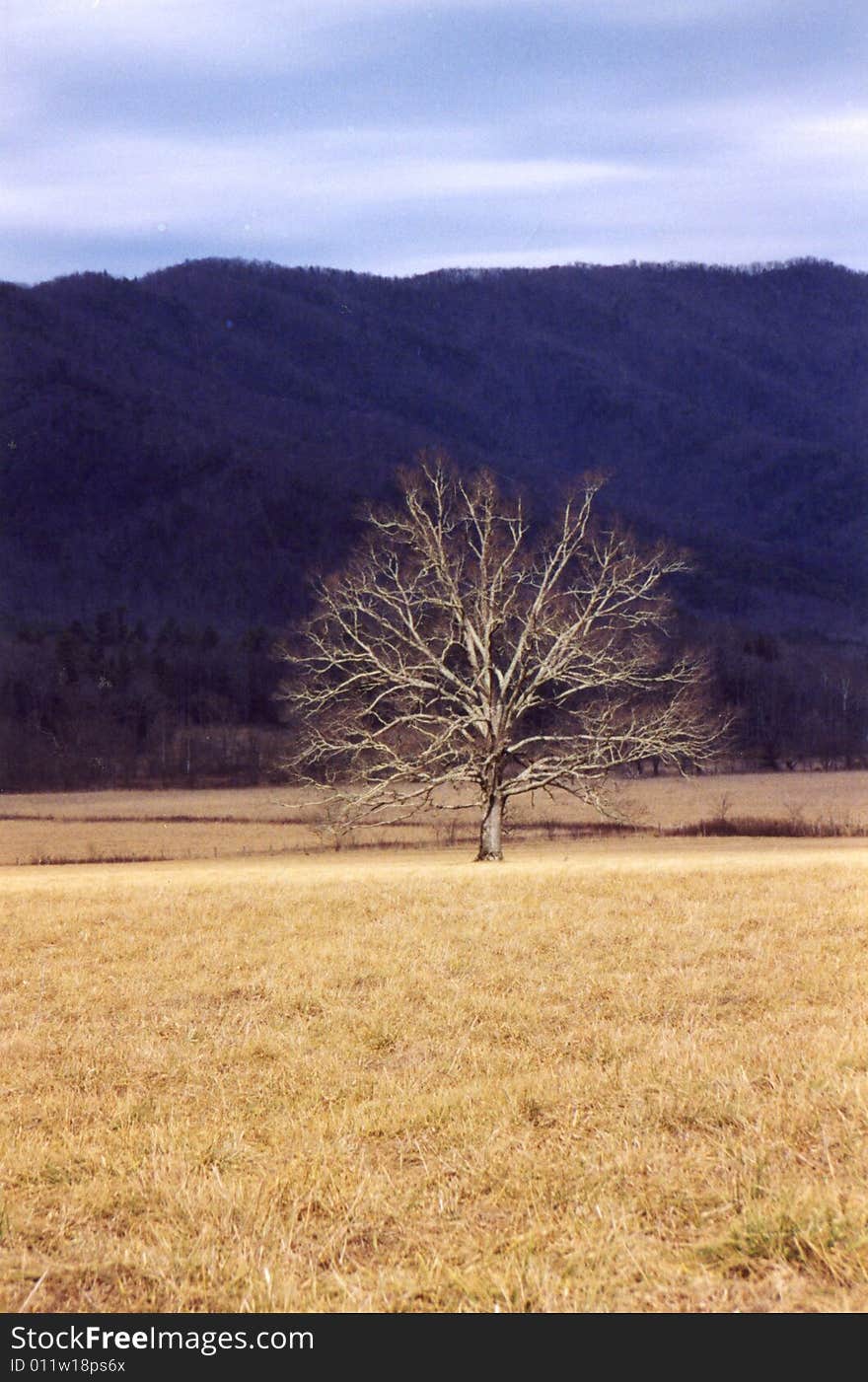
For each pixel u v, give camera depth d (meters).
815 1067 9.38
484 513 40.22
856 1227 6.42
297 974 15.11
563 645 38.88
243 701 127.75
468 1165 7.99
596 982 14.10
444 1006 13.09
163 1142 8.81
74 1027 13.09
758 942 16.09
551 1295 6.02
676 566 40.25
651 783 92.50
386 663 38.94
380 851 58.31
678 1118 8.68
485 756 38.78
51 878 28.78
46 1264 6.79
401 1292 6.21
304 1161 8.27
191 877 27.16
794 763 102.62
